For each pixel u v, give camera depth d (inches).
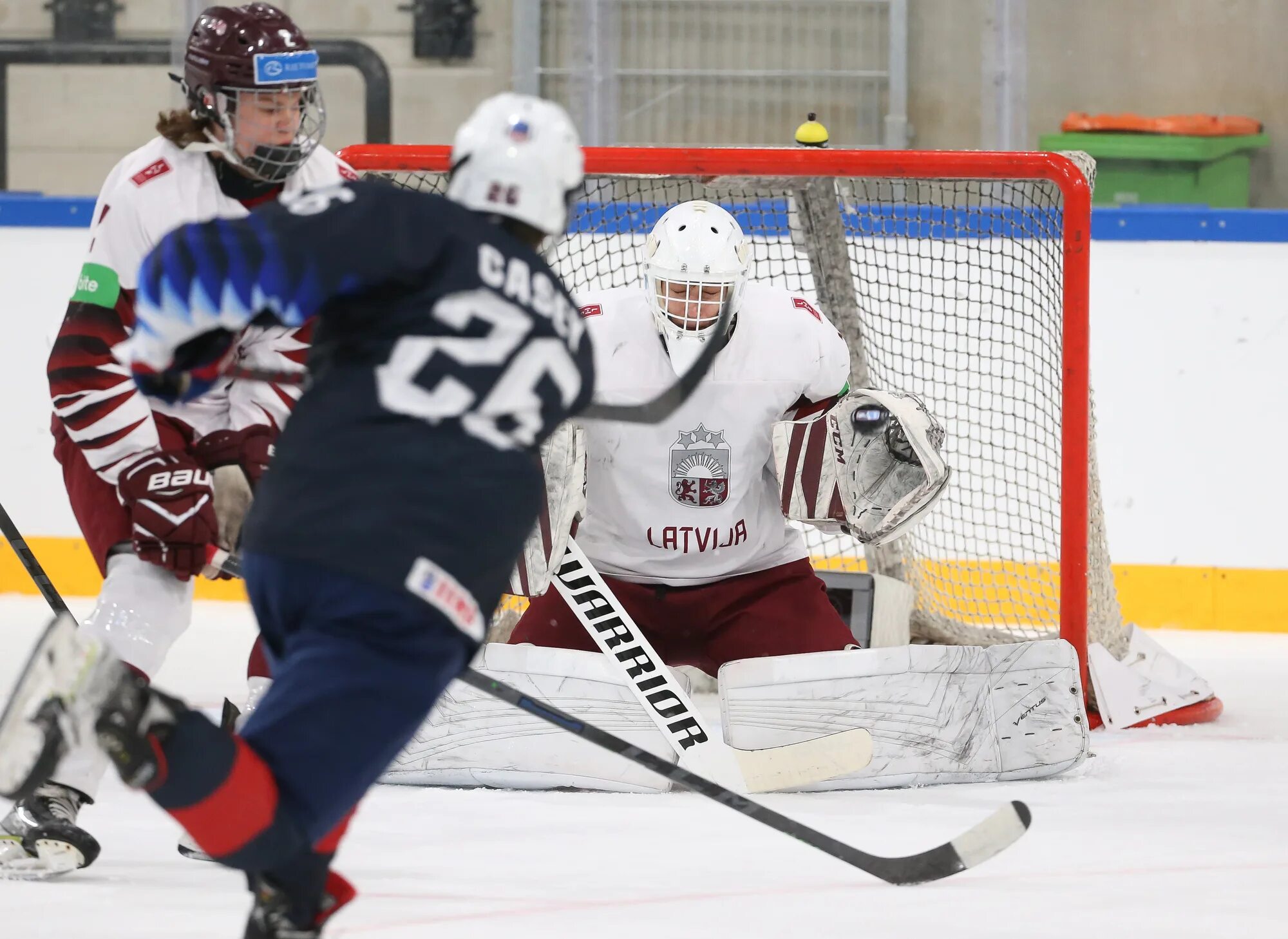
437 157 541.6
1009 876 351.9
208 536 335.9
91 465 337.7
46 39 909.8
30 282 810.8
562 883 343.3
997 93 876.6
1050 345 629.0
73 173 920.3
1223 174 871.7
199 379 258.2
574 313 260.7
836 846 330.3
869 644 582.9
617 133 896.9
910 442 475.2
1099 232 751.1
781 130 892.6
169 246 236.4
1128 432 757.9
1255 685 634.2
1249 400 745.6
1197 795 441.1
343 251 235.8
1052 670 470.3
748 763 447.5
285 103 344.8
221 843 221.5
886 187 700.7
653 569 506.9
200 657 687.7
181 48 904.3
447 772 450.9
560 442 454.0
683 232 464.8
